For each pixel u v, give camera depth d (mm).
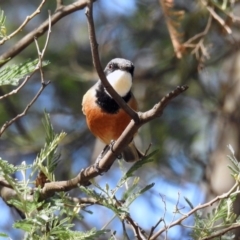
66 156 13258
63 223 5355
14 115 12695
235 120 12203
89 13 5098
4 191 7484
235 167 6371
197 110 13586
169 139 13273
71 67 13133
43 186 6391
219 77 13523
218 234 5824
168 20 9664
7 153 12891
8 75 5574
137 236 6066
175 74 13414
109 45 13641
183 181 12695
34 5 14141
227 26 9828
